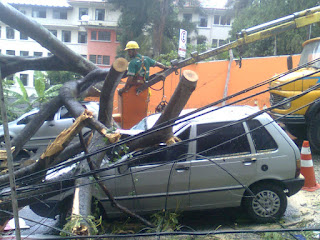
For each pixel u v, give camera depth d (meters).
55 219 5.04
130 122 7.43
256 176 4.92
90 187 4.19
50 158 4.21
